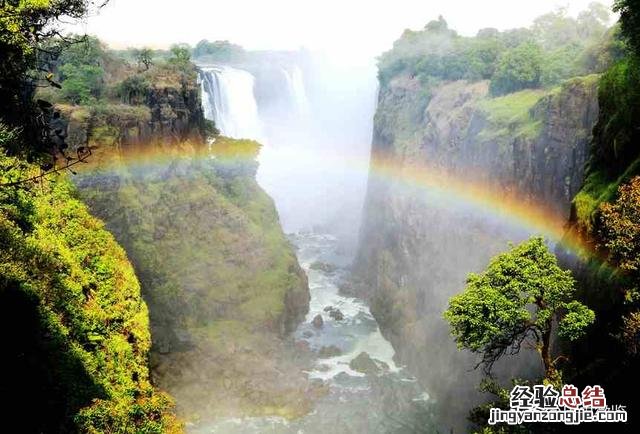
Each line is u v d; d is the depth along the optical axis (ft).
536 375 134.00
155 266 211.20
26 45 49.26
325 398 181.88
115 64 262.88
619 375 77.51
